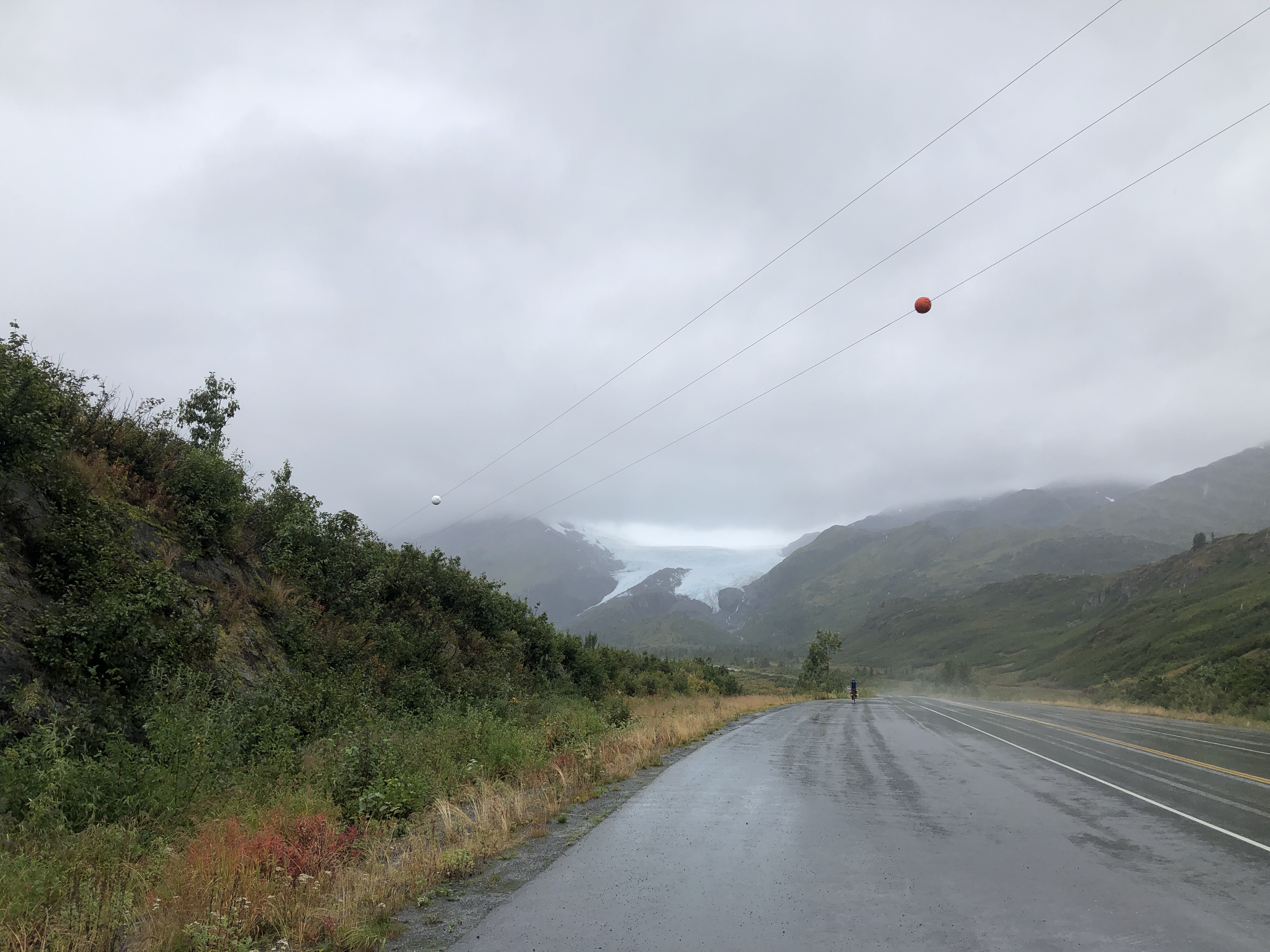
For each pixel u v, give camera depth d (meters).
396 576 24.89
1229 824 8.78
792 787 11.52
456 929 5.12
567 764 12.03
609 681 40.91
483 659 26.84
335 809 8.35
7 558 9.90
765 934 5.03
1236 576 174.12
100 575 10.68
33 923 4.67
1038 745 18.47
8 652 8.79
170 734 8.84
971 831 8.34
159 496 14.78
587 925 5.21
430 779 10.45
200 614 13.05
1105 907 5.63
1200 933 5.07
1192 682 47.34
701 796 10.70
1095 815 9.30
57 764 7.06
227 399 22.23
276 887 5.53
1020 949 4.77
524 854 7.30
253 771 9.20
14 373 11.18
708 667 65.56
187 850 6.21
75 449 13.28
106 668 9.80
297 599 17.83
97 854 5.99
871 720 28.66
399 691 18.28
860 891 6.01
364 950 4.76
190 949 4.62
